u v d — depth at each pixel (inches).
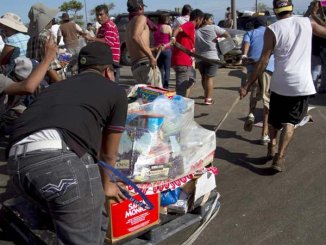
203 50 301.0
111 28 295.1
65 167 85.9
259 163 197.3
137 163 119.0
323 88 346.9
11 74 161.3
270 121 187.9
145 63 216.5
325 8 230.7
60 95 92.8
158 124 124.6
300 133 239.1
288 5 177.6
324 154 205.6
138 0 217.5
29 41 175.2
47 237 112.3
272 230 139.1
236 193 166.6
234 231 138.7
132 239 120.5
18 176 88.1
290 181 176.6
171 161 125.0
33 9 174.4
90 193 88.9
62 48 265.0
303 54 175.0
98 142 92.9
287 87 175.9
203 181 133.3
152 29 314.0
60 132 87.6
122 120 96.3
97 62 100.2
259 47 225.8
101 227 99.8
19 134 89.2
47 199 86.5
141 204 110.0
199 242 132.6
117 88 96.6
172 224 128.0
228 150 215.5
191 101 137.6
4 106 122.3
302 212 150.4
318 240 132.5
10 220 127.6
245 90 185.2
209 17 299.6
